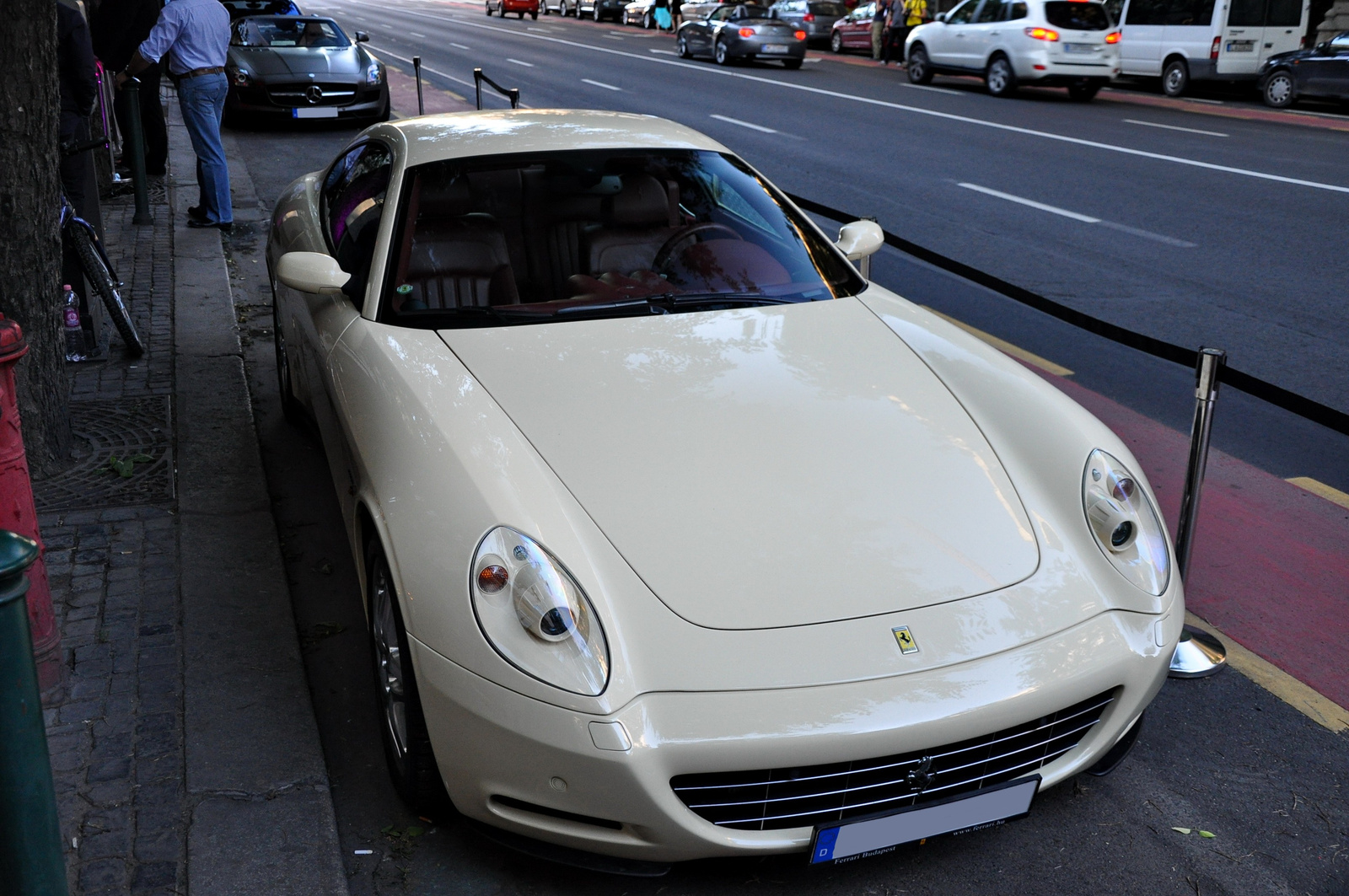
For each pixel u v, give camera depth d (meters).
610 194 3.55
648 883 2.44
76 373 5.20
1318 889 2.47
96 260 5.16
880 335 3.29
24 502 2.77
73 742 2.71
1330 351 6.29
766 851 2.21
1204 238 9.01
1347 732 3.04
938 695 2.20
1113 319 6.80
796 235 3.72
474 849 2.52
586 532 2.36
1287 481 4.67
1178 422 5.30
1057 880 2.47
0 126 3.79
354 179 4.04
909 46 21.66
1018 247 8.57
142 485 4.11
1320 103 19.97
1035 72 18.91
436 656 2.23
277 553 3.68
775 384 2.93
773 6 30.12
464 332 3.08
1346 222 9.72
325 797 2.58
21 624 1.61
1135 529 2.63
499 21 40.75
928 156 12.83
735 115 15.91
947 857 2.54
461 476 2.44
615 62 24.05
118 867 2.34
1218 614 3.62
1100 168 12.32
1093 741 2.46
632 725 2.10
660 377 2.90
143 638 3.16
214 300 6.36
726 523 2.44
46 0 3.72
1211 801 2.75
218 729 2.79
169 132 11.98
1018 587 2.43
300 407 4.57
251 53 12.84
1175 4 20.52
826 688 2.17
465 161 3.52
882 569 2.39
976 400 3.02
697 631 2.22
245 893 2.29
